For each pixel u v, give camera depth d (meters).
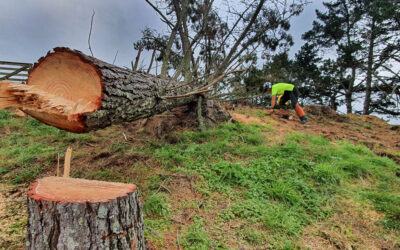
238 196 2.73
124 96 2.40
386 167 3.81
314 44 18.80
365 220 2.44
